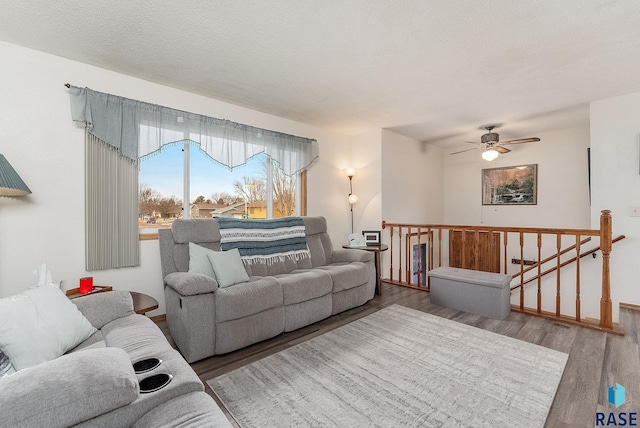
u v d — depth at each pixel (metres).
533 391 1.77
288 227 3.63
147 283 2.90
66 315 1.52
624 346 2.36
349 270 3.24
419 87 3.09
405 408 1.63
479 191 5.96
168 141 2.95
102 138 2.57
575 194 4.82
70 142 2.48
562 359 2.14
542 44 2.27
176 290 2.21
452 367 2.05
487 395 1.73
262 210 3.96
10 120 2.24
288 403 1.67
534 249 5.25
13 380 0.87
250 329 2.38
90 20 1.98
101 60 2.51
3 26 2.03
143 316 1.88
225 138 3.36
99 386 0.92
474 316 3.07
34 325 1.36
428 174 5.93
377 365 2.08
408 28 2.07
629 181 3.29
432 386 1.83
